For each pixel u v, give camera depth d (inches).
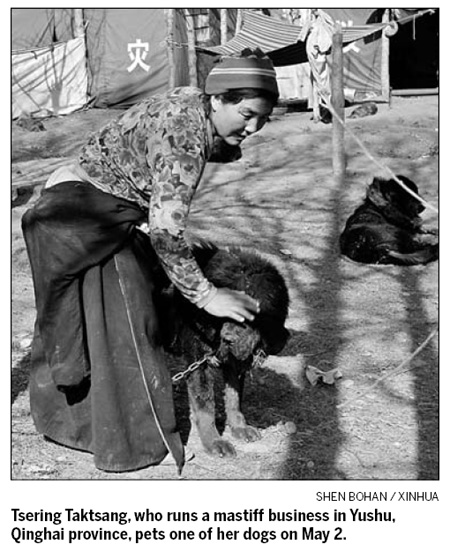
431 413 182.1
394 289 275.1
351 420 178.2
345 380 199.3
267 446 166.1
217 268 154.3
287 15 815.7
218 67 131.8
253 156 502.3
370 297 266.5
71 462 160.4
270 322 153.1
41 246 143.2
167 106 135.1
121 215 143.1
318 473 156.3
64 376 148.3
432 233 323.0
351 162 474.0
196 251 158.2
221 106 132.2
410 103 729.6
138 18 808.9
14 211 374.9
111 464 151.5
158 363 153.7
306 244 325.7
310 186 417.4
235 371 164.6
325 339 227.6
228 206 385.7
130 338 150.3
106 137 142.9
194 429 172.9
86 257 142.8
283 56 622.5
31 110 808.3
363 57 800.9
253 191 412.8
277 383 196.7
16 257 306.8
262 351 155.8
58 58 811.4
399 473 156.2
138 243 150.5
